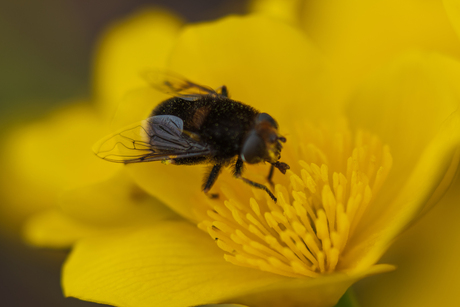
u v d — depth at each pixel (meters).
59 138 0.13
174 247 0.10
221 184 0.10
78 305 0.16
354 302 0.10
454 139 0.09
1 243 0.14
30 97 0.18
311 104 0.11
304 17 0.12
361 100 0.10
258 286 0.09
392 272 0.11
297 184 0.10
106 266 0.10
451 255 0.11
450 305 0.11
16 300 0.16
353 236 0.10
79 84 0.18
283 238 0.10
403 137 0.10
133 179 0.10
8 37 0.18
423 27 0.12
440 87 0.10
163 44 0.13
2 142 0.15
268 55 0.11
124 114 0.10
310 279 0.09
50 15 0.19
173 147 0.10
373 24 0.12
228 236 0.10
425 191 0.09
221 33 0.11
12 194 0.13
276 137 0.10
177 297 0.10
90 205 0.11
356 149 0.10
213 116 0.10
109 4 0.19
